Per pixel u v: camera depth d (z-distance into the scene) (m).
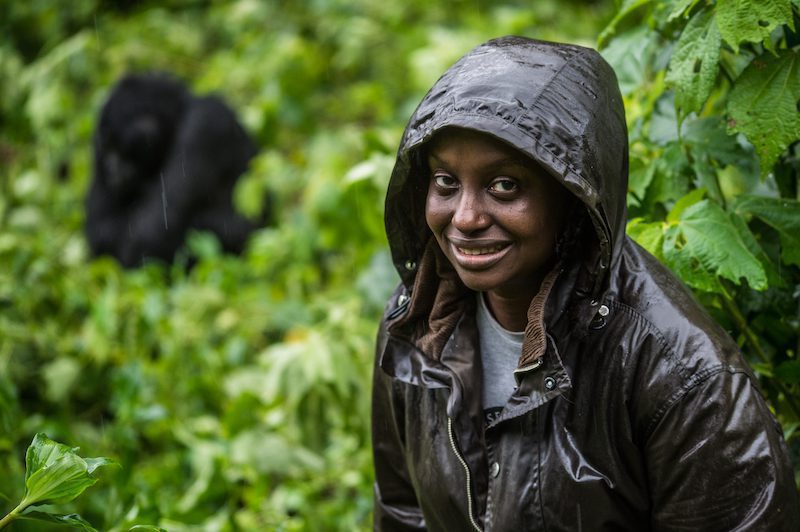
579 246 1.72
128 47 7.68
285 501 3.33
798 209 2.13
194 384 4.16
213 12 8.23
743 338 2.22
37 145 7.22
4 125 7.68
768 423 1.62
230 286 4.77
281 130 6.91
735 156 2.24
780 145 1.99
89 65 7.62
